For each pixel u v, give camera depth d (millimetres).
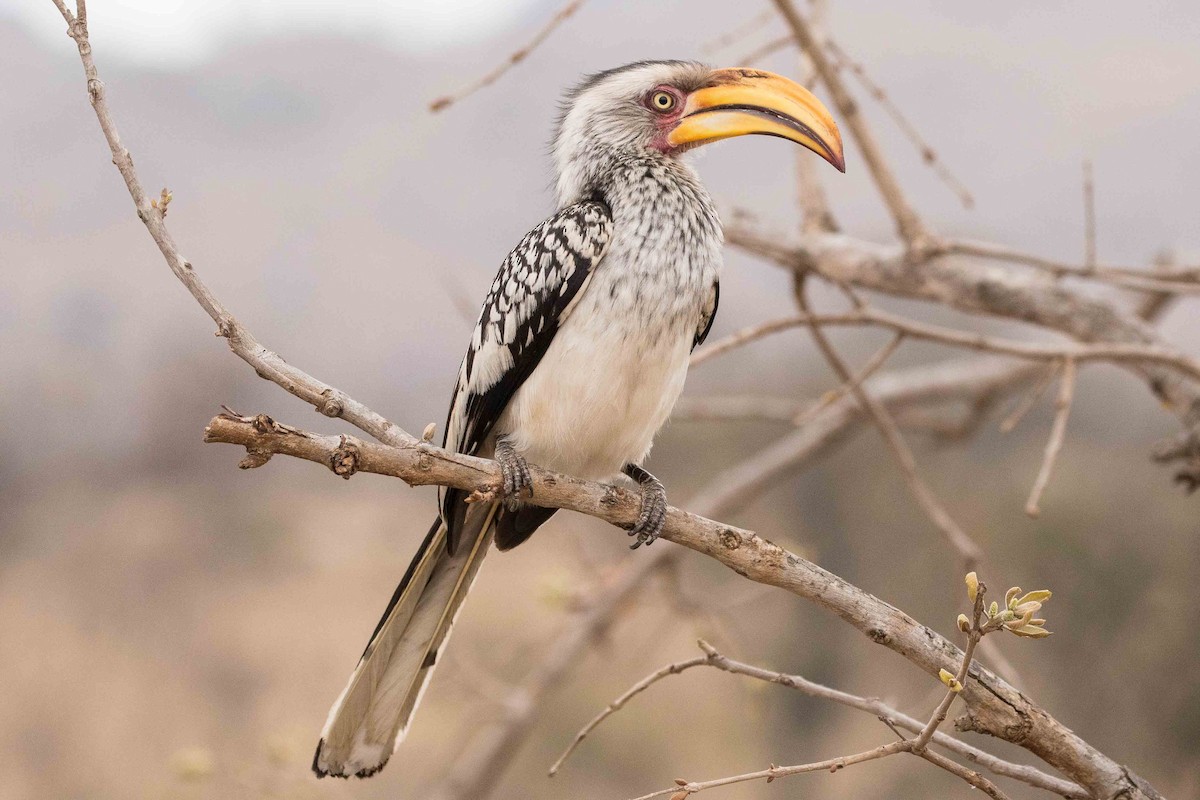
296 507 37938
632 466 5145
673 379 4918
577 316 4754
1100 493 13938
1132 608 11789
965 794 12312
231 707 25188
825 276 6727
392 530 36312
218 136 83938
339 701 4609
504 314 4883
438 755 13688
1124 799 3668
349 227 65812
